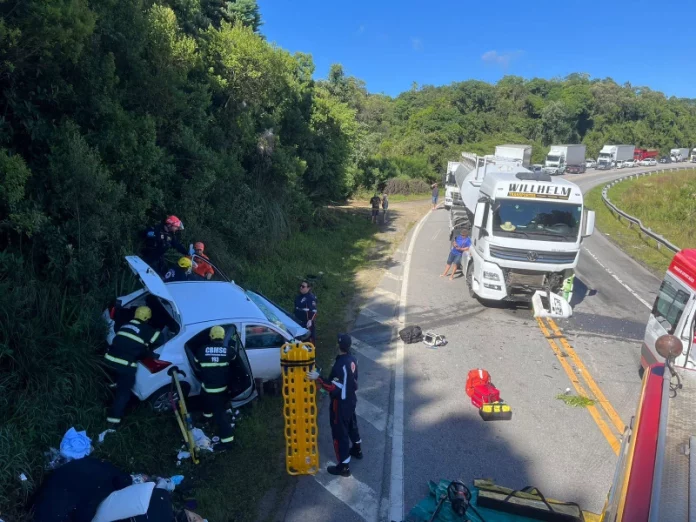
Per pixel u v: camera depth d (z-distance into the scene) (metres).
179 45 10.55
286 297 12.00
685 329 7.48
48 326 6.63
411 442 6.88
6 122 7.20
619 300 14.15
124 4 9.06
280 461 6.34
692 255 8.22
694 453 3.14
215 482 5.86
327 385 6.03
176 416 6.25
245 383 6.87
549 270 11.94
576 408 8.02
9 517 4.63
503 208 11.98
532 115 87.25
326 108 19.03
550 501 5.58
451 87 89.25
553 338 10.97
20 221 6.75
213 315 7.07
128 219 8.86
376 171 36.88
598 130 90.75
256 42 13.68
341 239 19.34
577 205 11.92
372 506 5.67
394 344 10.19
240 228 12.81
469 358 9.70
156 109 10.03
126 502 4.57
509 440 7.05
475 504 5.54
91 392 6.33
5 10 6.59
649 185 41.84
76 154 7.43
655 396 3.72
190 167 11.24
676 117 95.69
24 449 5.08
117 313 7.22
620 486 3.32
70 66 7.93
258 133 15.11
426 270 16.31
